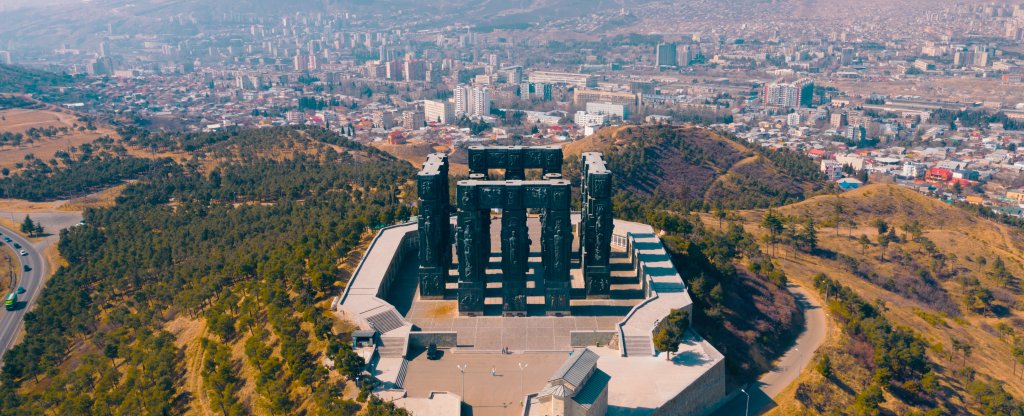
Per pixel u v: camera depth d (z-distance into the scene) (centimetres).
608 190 15675
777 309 17238
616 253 19700
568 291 15362
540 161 17638
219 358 14200
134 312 19875
